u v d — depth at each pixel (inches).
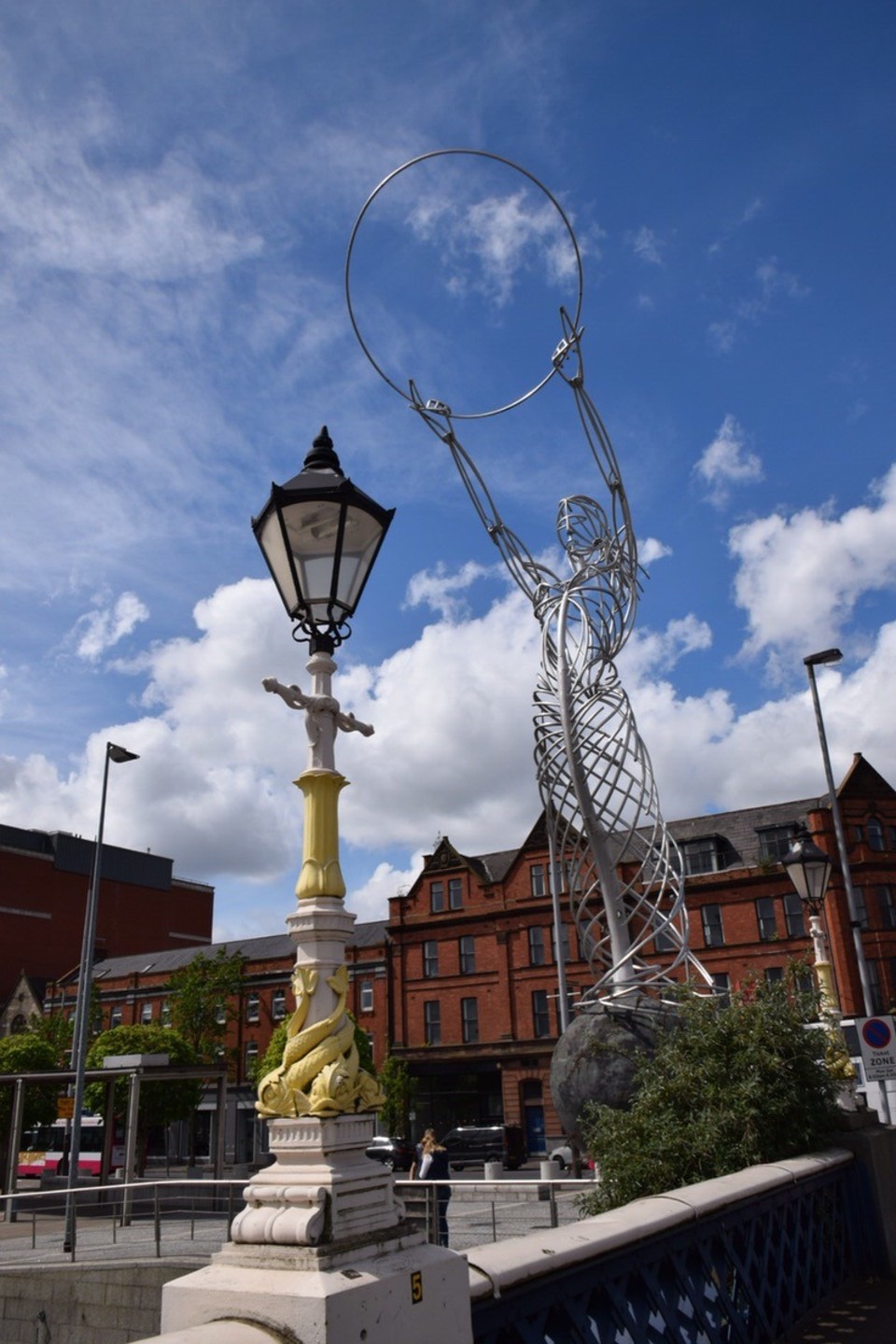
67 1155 1457.9
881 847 1574.8
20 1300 626.8
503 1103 1674.5
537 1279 135.2
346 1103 104.3
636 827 491.2
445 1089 1743.4
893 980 1493.6
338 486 138.5
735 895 1601.9
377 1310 89.8
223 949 1861.5
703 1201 192.9
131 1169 886.4
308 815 122.7
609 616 526.3
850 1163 298.5
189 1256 600.7
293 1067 106.3
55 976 2428.6
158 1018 2142.0
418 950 1831.9
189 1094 1422.2
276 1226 94.3
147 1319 581.6
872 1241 293.0
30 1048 1512.1
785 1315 229.0
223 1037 1893.5
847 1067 338.6
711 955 1589.6
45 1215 943.7
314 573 138.8
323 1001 111.4
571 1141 420.5
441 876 1854.1
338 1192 97.3
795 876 427.8
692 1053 324.5
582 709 509.7
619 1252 158.2
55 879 2496.3
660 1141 302.0
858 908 1520.7
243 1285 89.5
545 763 526.6
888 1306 254.1
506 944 1753.2
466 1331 101.6
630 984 451.8
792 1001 341.7
